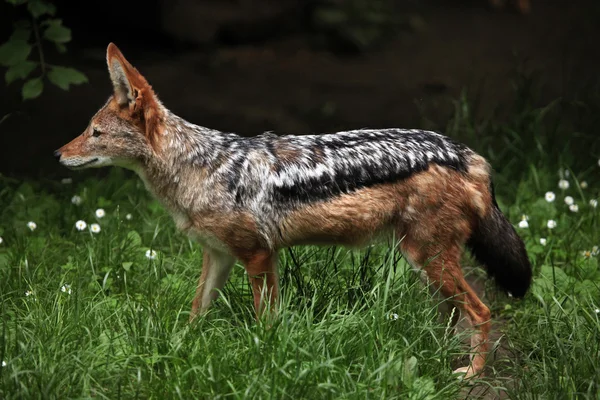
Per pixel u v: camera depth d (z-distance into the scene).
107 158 8.83
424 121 15.68
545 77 23.23
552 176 13.95
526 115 15.42
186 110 20.02
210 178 8.63
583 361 8.05
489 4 34.19
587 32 29.72
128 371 7.62
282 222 8.65
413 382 7.53
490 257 9.01
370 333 7.93
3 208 12.50
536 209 12.51
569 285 9.98
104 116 8.78
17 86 20.50
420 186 8.53
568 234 11.81
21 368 7.48
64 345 7.85
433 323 8.80
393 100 21.53
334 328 8.09
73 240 11.42
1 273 9.86
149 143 8.73
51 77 12.27
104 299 9.03
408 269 9.34
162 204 9.02
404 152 8.59
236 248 8.68
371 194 8.54
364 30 27.17
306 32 27.12
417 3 33.22
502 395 8.27
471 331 8.69
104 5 24.69
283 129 18.91
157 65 23.91
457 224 8.66
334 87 22.83
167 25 24.94
